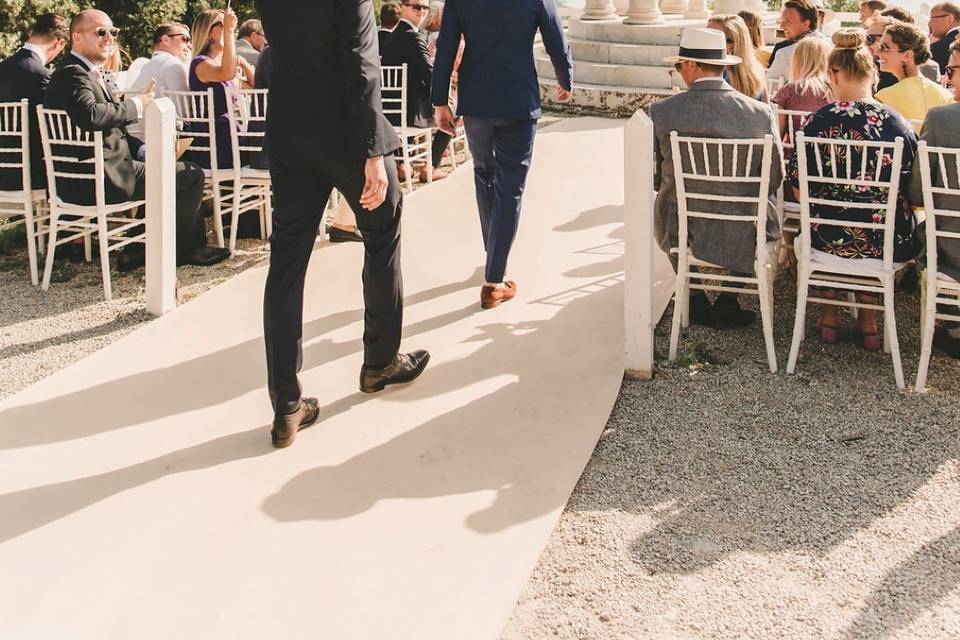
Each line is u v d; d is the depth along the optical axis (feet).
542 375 14.55
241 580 10.07
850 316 16.70
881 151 13.47
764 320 14.48
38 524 11.05
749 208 14.55
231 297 17.87
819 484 11.70
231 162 21.21
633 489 11.71
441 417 13.35
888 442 12.59
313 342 15.80
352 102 11.25
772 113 14.49
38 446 12.72
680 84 36.63
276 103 11.65
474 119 16.10
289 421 12.50
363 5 11.09
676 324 14.98
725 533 10.82
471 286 18.26
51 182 18.11
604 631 9.38
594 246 20.47
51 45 19.54
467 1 15.66
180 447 12.67
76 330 16.83
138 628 9.41
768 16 44.37
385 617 9.51
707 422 13.21
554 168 27.25
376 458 12.35
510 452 12.46
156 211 16.79
